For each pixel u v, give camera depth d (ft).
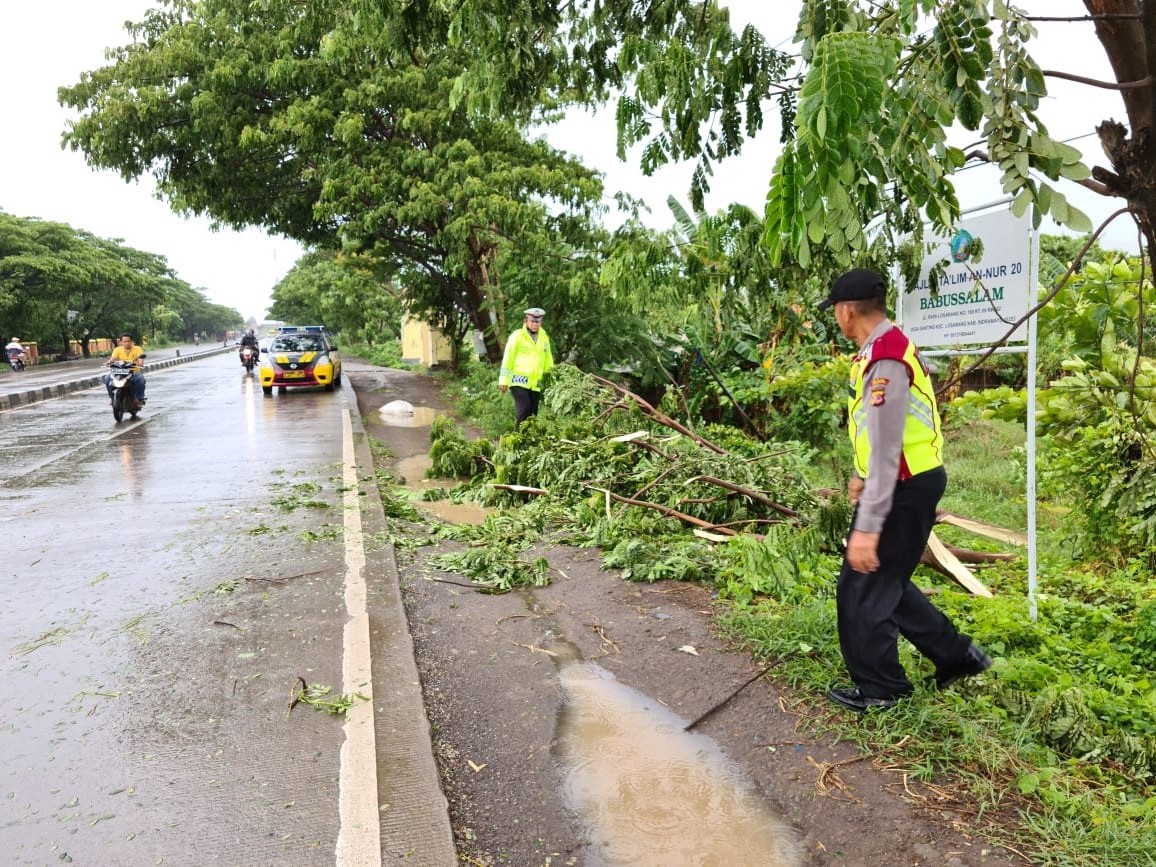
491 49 17.63
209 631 14.48
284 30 55.93
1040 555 20.42
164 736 10.75
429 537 21.62
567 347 49.37
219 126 58.49
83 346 203.62
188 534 21.63
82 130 59.00
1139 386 19.39
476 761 10.60
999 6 9.72
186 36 59.77
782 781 9.77
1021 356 36.04
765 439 36.29
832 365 33.50
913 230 13.26
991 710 10.62
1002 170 10.14
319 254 132.05
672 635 14.42
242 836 8.63
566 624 15.39
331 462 33.45
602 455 24.80
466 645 14.40
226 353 235.40
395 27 18.10
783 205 9.53
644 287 29.66
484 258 64.54
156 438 42.39
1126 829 8.16
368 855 8.30
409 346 141.90
